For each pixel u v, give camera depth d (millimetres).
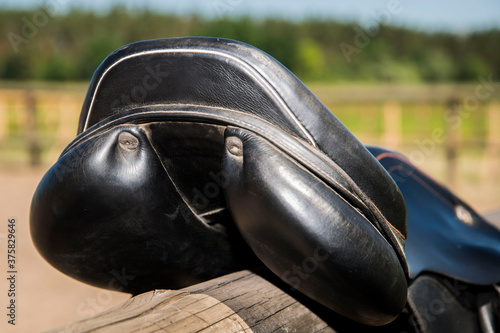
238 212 790
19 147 8086
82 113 904
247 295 844
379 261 763
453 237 1073
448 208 1161
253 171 753
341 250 736
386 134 7211
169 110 810
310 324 859
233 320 760
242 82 780
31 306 2713
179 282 963
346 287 759
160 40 831
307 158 755
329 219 735
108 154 827
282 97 770
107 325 683
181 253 909
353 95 6801
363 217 774
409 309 970
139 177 828
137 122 835
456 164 6066
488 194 5738
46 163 7621
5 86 7770
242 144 772
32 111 7438
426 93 6402
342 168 776
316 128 771
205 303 781
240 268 1019
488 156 7242
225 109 794
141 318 715
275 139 760
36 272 3289
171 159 872
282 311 839
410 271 917
